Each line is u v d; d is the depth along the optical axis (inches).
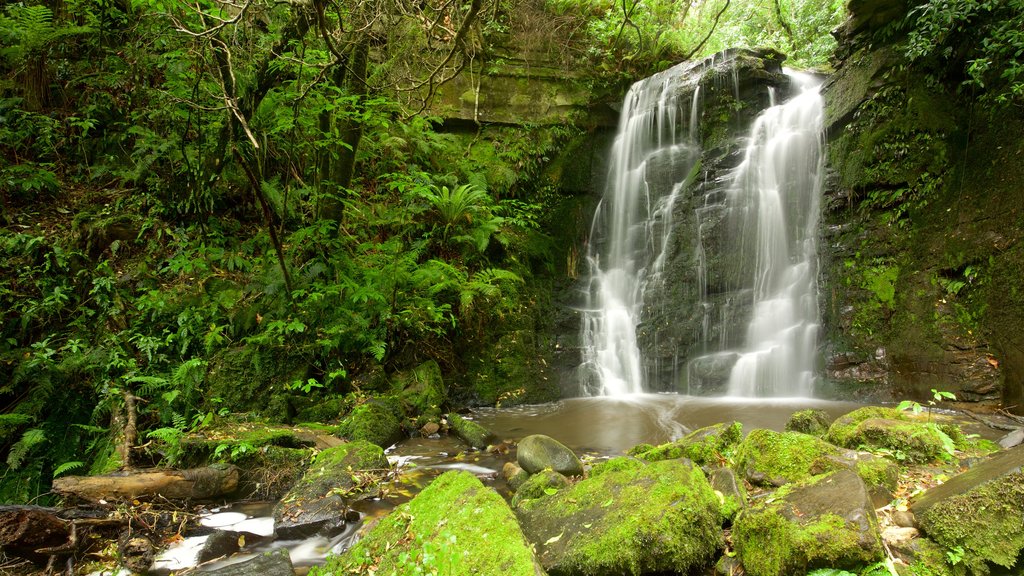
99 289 223.9
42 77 282.5
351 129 270.1
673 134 404.5
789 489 112.0
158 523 139.7
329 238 266.4
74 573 117.6
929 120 268.5
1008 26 229.8
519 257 365.1
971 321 235.8
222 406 214.2
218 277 253.4
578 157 430.0
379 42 333.7
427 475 179.2
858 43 319.9
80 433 190.4
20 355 194.9
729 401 286.0
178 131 249.6
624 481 129.1
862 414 175.2
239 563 117.0
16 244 223.0
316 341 240.5
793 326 305.9
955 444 158.2
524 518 132.4
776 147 343.0
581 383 326.0
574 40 446.9
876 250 281.1
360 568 111.7
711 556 110.9
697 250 351.9
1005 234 230.5
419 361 281.4
